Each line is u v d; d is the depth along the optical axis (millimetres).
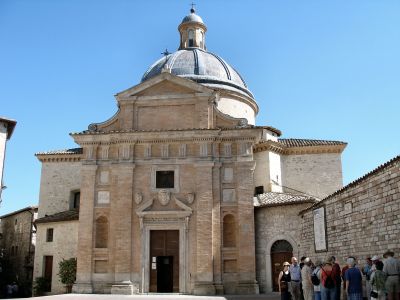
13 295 48344
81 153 46781
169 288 33969
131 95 36531
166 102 36156
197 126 35375
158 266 34344
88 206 34625
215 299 27609
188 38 50969
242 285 32000
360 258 21750
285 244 33625
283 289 21234
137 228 33750
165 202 33906
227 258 32969
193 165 34531
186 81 36094
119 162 34906
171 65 45625
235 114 43094
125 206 34031
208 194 33688
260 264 33844
